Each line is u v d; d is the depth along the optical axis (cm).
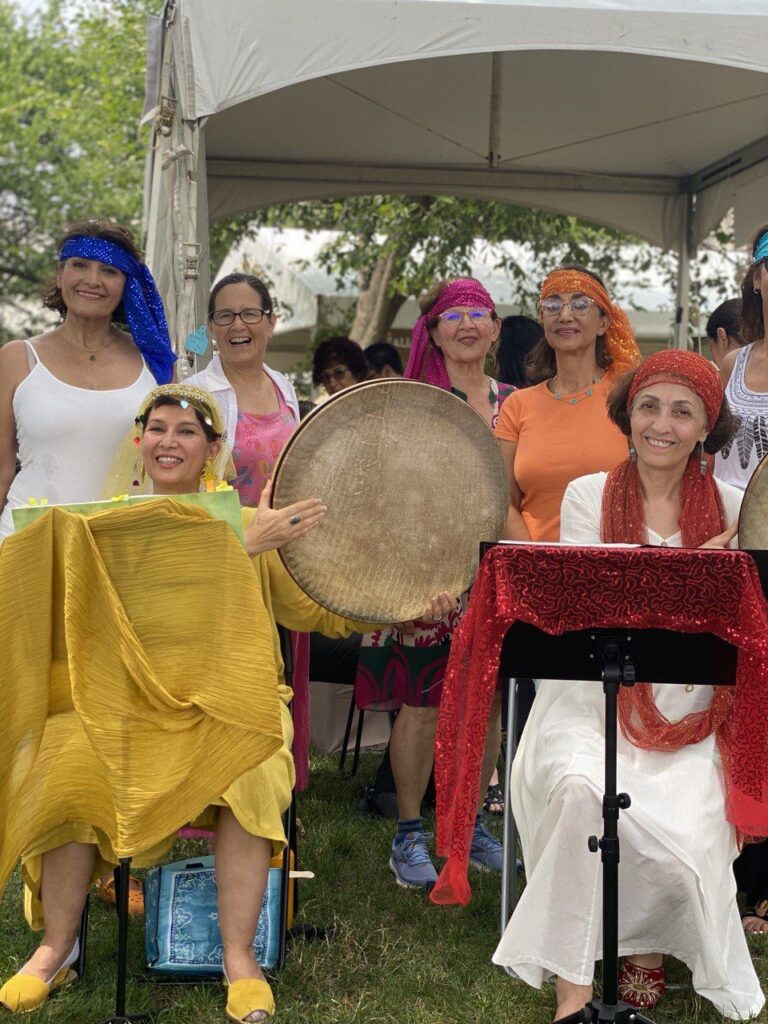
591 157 984
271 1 555
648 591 295
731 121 895
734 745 323
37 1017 318
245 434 466
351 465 365
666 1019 335
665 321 1359
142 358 438
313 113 872
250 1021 317
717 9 570
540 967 324
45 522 303
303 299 1446
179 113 589
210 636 310
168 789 306
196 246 578
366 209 1451
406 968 362
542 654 310
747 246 995
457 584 385
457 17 559
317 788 556
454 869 321
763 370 441
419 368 483
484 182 1017
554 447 440
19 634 307
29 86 2623
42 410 412
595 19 564
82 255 416
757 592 294
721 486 380
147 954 346
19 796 316
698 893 318
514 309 1340
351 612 367
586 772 326
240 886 328
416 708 431
